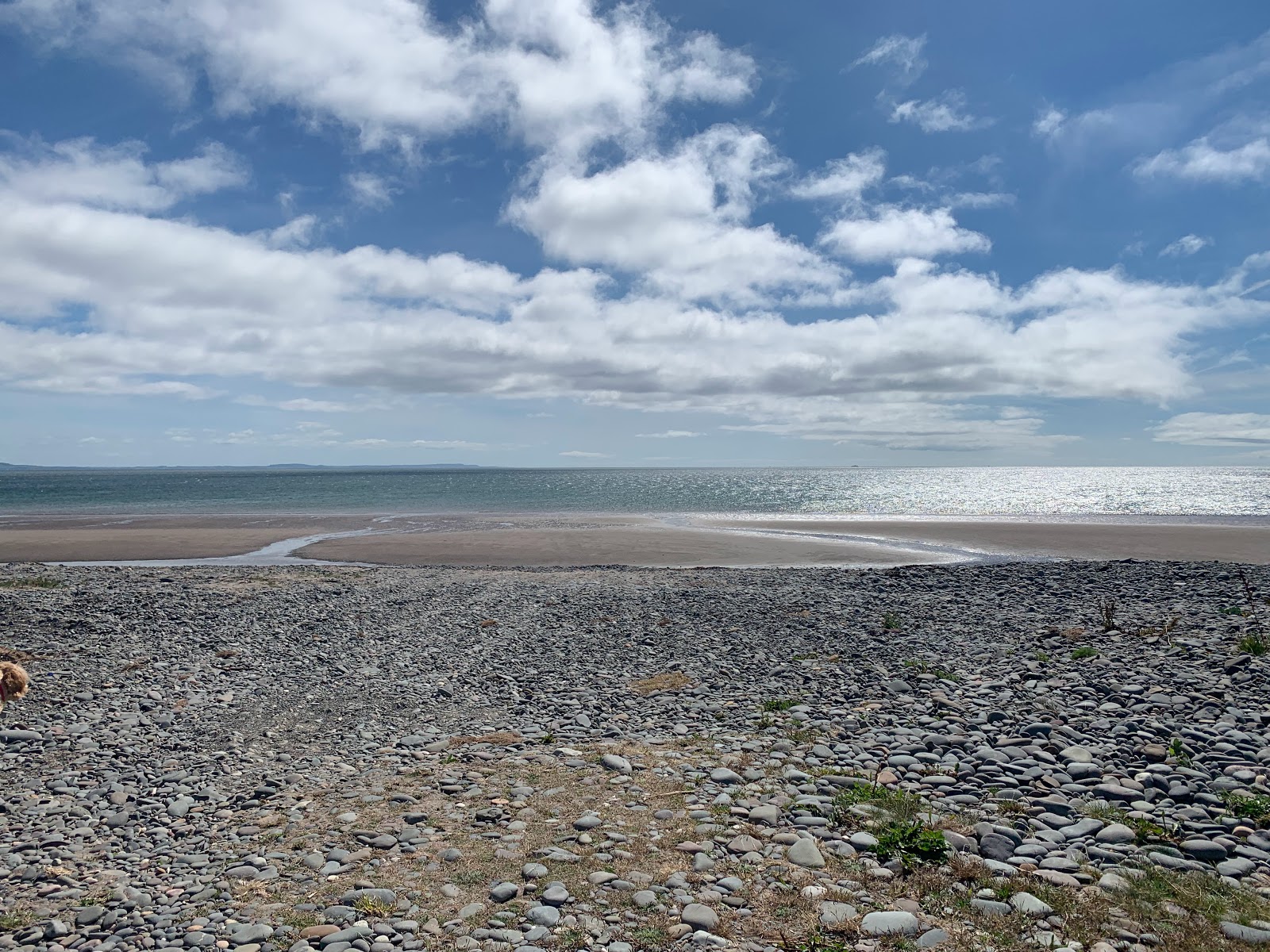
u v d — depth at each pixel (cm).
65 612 1900
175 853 699
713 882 598
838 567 3250
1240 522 5600
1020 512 6944
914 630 1811
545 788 843
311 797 845
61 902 597
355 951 505
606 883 599
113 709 1203
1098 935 509
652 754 966
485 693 1356
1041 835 678
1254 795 745
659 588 2519
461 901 577
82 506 8100
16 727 1104
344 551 3919
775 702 1201
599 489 12775
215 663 1520
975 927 523
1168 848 643
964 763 880
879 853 639
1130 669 1266
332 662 1563
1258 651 1290
